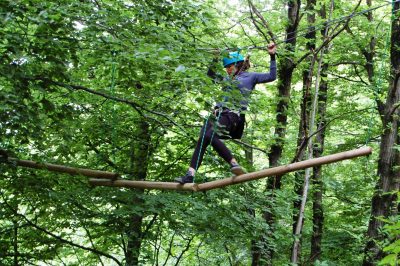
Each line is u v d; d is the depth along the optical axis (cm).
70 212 772
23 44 545
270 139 925
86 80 750
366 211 1186
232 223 792
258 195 889
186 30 678
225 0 980
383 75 1143
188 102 785
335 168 1320
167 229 905
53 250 825
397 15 860
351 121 1287
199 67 623
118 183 690
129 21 629
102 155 865
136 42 605
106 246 947
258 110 870
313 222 1176
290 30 943
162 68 591
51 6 572
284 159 1126
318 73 916
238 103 582
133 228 834
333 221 1252
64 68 579
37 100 676
